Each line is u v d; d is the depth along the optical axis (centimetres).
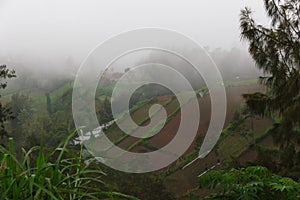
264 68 848
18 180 126
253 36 846
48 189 126
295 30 854
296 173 718
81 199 141
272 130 845
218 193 179
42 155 132
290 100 822
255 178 179
